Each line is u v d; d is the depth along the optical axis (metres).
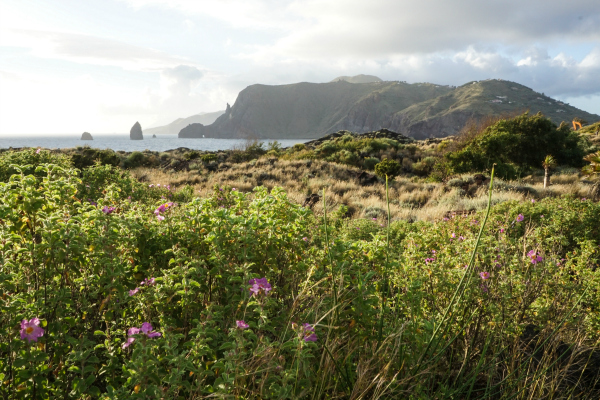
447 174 21.25
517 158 24.38
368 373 1.92
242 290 2.05
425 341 2.16
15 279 1.88
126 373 1.62
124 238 2.33
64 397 1.71
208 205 2.72
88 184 7.30
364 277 2.29
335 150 30.34
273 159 25.34
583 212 6.41
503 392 2.20
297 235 2.92
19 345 1.52
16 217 2.07
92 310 2.12
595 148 30.06
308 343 1.73
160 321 1.88
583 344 2.71
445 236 4.19
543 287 2.92
